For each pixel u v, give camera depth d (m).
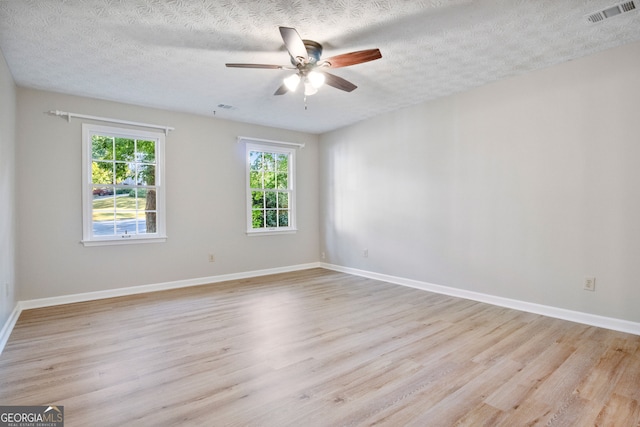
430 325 3.08
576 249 3.12
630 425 1.68
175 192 4.59
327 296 4.11
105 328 3.04
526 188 3.44
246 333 2.91
